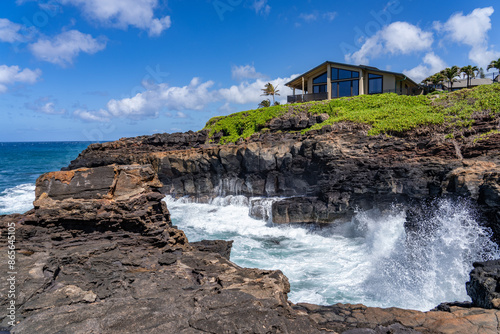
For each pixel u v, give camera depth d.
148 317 6.09
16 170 59.91
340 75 32.97
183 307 6.56
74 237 10.55
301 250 17.02
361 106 27.34
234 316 6.14
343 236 19.05
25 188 39.91
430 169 17.75
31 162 74.25
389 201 18.45
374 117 23.36
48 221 10.39
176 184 29.11
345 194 19.64
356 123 23.36
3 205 30.59
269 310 6.39
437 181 16.84
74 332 5.52
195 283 8.52
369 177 19.33
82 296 7.12
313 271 14.23
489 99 21.42
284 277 8.66
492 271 8.72
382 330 6.77
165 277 8.58
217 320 5.95
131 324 5.85
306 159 23.05
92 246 9.89
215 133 34.75
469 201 14.40
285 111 30.67
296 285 12.90
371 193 18.91
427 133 20.64
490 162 16.30
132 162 31.06
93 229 10.81
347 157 21.06
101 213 10.77
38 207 10.70
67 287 7.42
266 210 22.17
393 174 18.44
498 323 6.90
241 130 33.03
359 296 11.97
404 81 35.12
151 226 11.16
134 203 11.20
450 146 18.50
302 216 20.41
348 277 13.54
